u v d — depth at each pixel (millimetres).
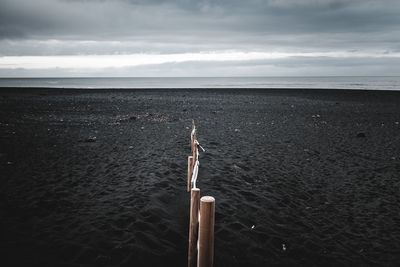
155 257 4344
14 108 23656
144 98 35344
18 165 8789
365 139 14180
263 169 9219
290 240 5191
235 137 14039
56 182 7441
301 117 21219
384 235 5570
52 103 28062
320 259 4688
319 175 8930
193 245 3697
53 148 11055
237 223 5602
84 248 4500
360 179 8680
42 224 5258
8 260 4172
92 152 10586
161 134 14305
